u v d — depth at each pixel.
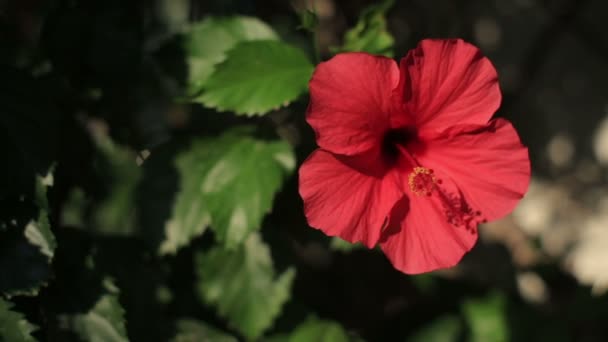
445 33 0.94
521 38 0.99
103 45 0.71
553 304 0.93
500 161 0.62
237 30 0.69
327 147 0.60
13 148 0.64
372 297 0.87
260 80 0.65
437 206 0.63
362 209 0.61
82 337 0.66
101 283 0.67
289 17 0.84
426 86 0.61
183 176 0.69
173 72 0.69
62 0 0.71
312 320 0.75
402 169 0.64
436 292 0.84
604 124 0.99
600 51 0.99
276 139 0.68
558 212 0.97
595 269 0.96
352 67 0.60
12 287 0.63
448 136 0.62
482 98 0.62
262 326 0.71
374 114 0.61
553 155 0.98
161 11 0.82
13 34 0.75
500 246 0.95
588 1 0.98
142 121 0.74
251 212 0.66
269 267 0.71
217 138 0.69
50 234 0.64
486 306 0.84
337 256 0.88
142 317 0.71
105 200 0.74
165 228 0.69
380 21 0.67
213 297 0.71
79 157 0.71
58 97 0.70
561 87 0.99
